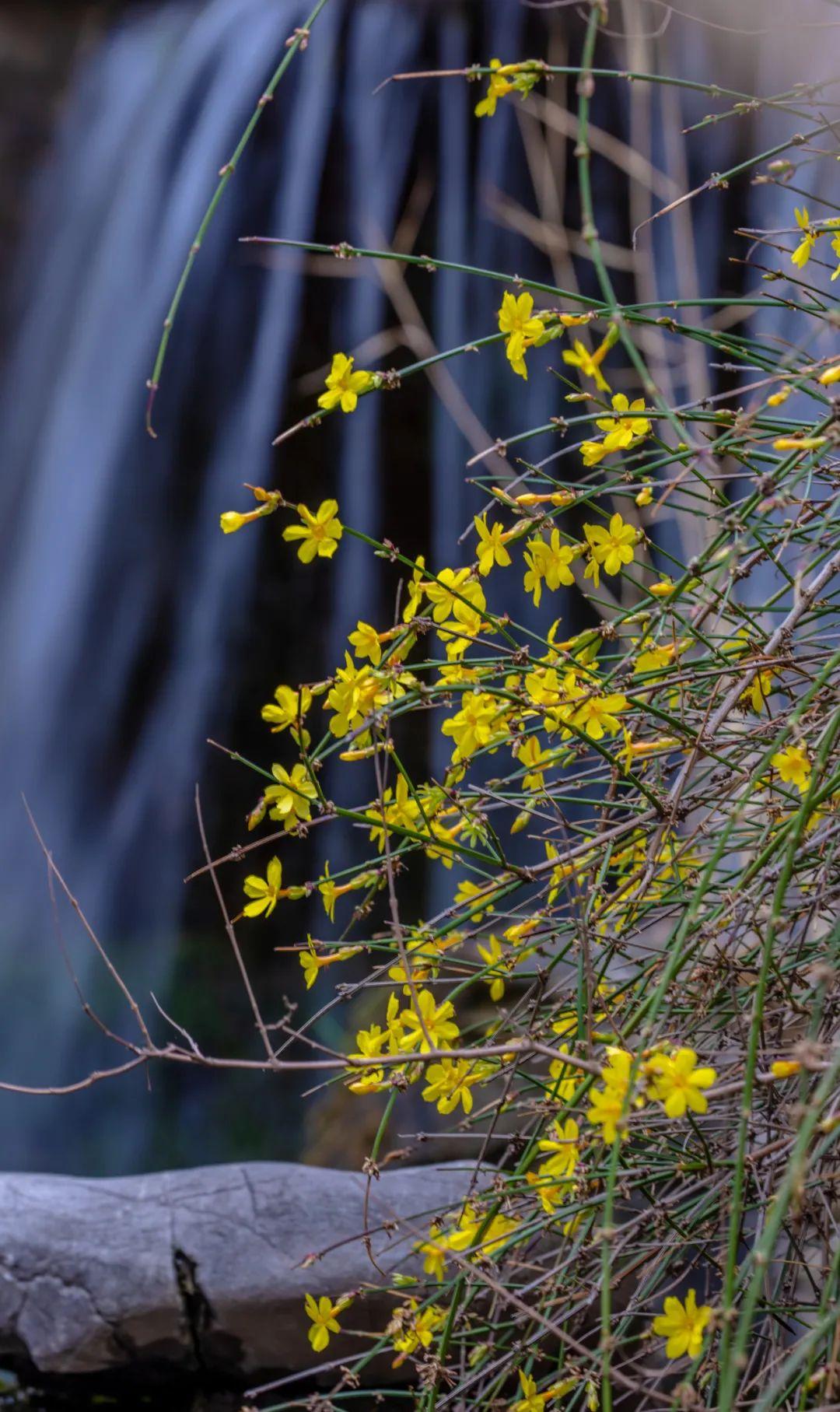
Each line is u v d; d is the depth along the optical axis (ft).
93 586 21.71
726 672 3.88
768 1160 3.73
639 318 3.92
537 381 20.06
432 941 3.92
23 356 21.66
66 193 21.52
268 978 22.06
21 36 21.35
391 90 19.35
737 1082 3.69
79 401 21.11
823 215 14.55
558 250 12.20
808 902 3.76
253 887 3.76
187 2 21.16
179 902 22.67
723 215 17.71
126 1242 6.10
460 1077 3.83
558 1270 3.62
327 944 3.85
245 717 22.98
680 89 16.83
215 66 20.30
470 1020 9.64
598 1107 2.84
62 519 21.13
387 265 12.97
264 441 21.44
